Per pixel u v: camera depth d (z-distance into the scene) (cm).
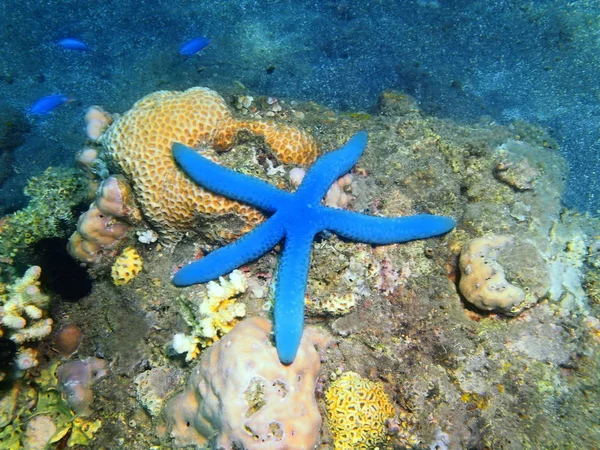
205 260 37
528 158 47
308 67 67
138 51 73
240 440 31
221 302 38
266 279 41
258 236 36
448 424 36
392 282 40
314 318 40
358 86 65
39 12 78
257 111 52
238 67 68
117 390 41
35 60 74
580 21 67
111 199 39
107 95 70
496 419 37
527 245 40
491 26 69
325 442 35
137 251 42
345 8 73
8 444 36
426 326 39
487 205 44
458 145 48
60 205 50
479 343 39
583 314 40
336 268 39
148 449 38
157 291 42
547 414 37
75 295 43
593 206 52
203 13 76
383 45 69
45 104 56
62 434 38
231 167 42
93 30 76
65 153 69
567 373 39
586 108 60
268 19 74
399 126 51
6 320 35
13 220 49
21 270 43
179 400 36
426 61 67
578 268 43
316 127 52
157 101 41
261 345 33
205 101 41
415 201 44
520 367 38
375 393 37
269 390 32
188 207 39
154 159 39
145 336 41
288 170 43
